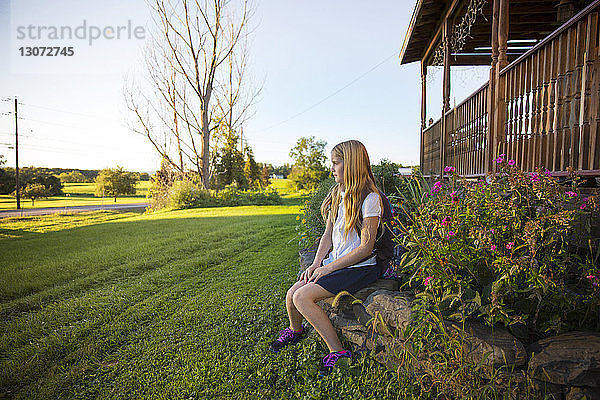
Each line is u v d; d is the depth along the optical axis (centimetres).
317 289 253
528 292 215
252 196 2508
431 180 548
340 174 273
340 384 225
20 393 240
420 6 651
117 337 316
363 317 258
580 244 235
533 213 238
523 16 686
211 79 2552
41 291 460
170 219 1370
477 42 823
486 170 420
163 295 427
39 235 1023
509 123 383
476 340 198
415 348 212
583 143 269
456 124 577
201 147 2561
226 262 589
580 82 276
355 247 269
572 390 175
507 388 186
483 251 224
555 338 194
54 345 301
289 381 241
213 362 268
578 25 271
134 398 231
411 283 267
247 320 340
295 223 1038
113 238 891
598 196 227
